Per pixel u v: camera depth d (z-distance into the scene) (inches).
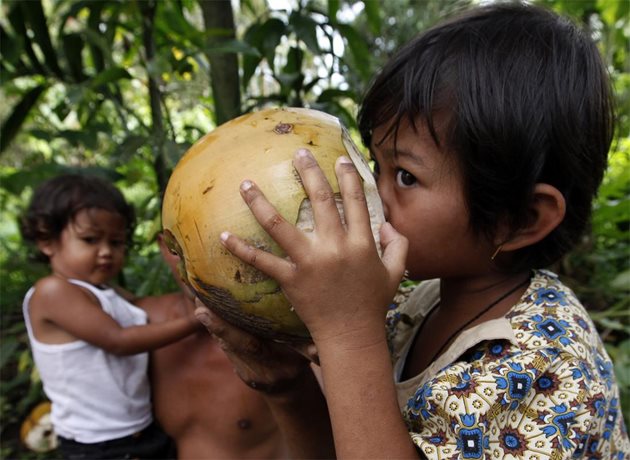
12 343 99.6
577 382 33.0
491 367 33.0
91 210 65.7
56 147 136.0
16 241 134.6
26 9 85.0
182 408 62.4
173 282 81.5
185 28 87.0
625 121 128.6
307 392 45.3
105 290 67.6
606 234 110.5
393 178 37.9
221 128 36.3
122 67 75.0
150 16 80.9
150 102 80.9
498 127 34.2
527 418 32.4
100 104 90.8
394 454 30.7
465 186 35.2
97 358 62.9
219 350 61.8
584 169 38.2
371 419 30.4
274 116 35.5
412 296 50.7
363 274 29.8
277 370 41.4
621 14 142.3
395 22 190.4
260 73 89.9
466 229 36.4
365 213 30.4
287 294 30.9
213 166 33.4
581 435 32.5
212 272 33.0
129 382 63.5
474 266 38.7
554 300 38.3
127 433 63.7
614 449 40.8
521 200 35.5
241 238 31.3
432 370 37.3
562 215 36.3
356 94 85.6
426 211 36.2
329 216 29.7
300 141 33.2
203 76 109.7
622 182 104.3
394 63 38.7
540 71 35.6
